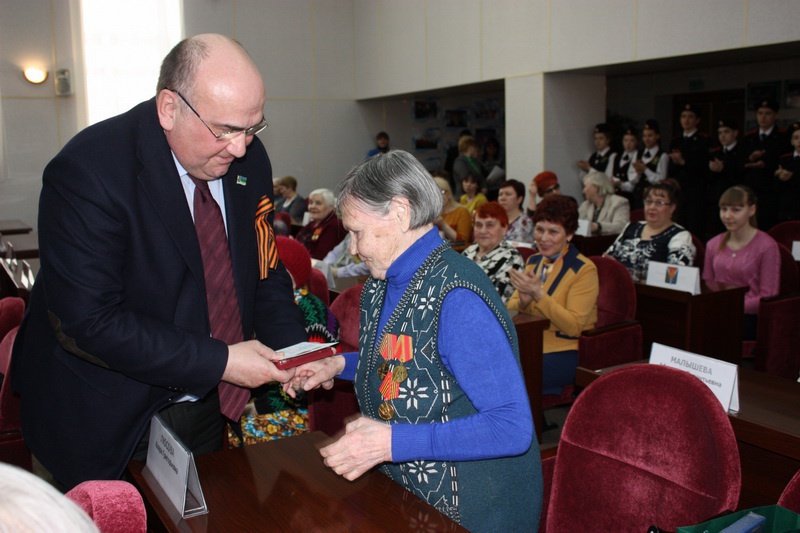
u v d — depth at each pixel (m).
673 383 1.37
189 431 1.70
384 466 1.41
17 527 0.50
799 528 1.15
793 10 5.04
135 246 1.42
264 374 1.44
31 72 8.24
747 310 3.87
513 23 7.38
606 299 3.43
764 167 6.39
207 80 1.32
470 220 5.80
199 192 1.54
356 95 10.22
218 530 1.21
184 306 1.51
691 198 6.83
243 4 9.32
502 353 1.21
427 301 1.25
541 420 3.02
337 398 2.59
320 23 9.89
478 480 1.29
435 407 1.25
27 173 8.39
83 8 8.38
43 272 1.42
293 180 7.70
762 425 1.74
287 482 1.37
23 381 1.58
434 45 8.59
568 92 7.26
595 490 1.48
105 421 1.47
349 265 4.64
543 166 7.23
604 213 6.01
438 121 10.81
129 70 8.69
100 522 0.94
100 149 1.40
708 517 1.29
